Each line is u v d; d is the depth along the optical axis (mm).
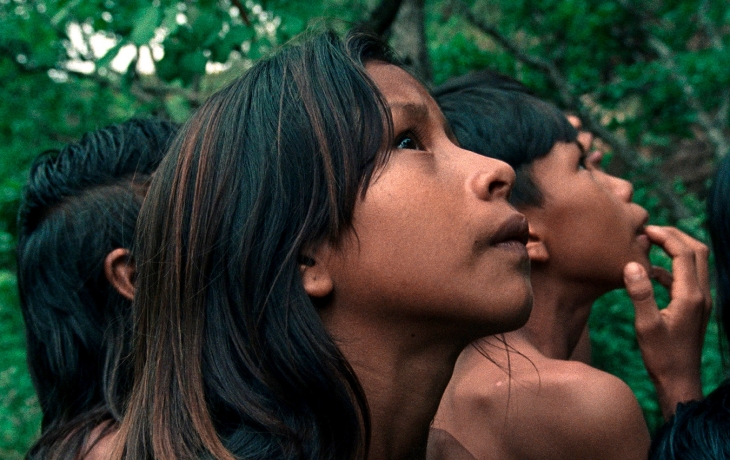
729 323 1771
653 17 5520
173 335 1062
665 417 1696
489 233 1000
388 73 1087
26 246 1767
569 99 4988
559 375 1480
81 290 1688
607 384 1453
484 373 1575
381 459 1035
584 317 1755
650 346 1695
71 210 1710
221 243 1035
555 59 5445
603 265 1688
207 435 998
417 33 2600
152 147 1779
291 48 1131
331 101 1030
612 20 5309
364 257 987
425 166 1012
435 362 1034
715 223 1766
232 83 1131
